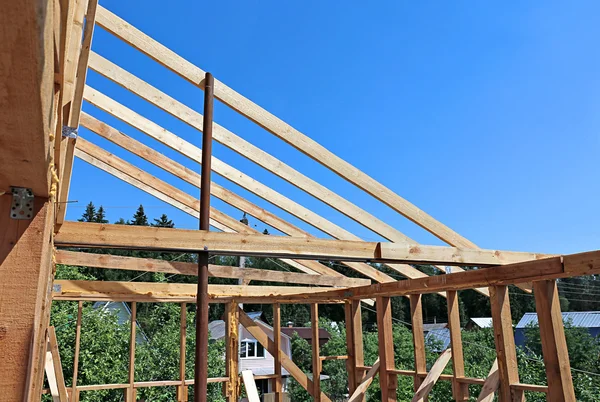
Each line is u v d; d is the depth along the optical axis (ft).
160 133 17.31
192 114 16.29
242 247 13.28
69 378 33.50
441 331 78.54
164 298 22.50
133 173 19.80
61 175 8.40
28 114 2.98
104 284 21.15
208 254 13.52
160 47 14.29
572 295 106.11
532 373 30.68
